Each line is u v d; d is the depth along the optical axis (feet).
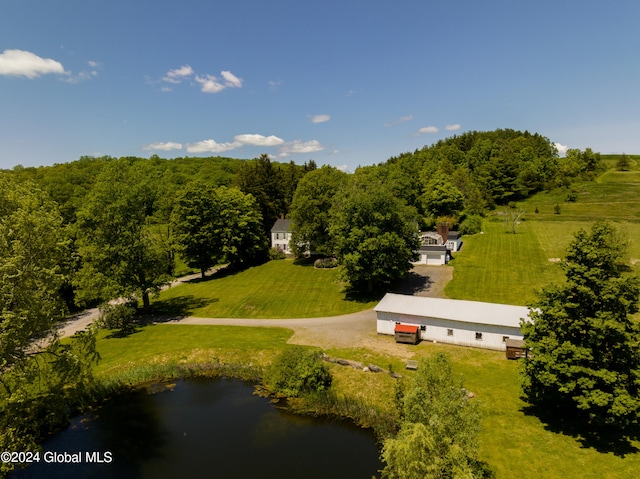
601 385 70.03
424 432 48.62
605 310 70.79
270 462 76.64
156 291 158.30
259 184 305.73
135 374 111.86
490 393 92.43
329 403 95.40
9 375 67.62
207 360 119.14
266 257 271.08
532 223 287.69
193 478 72.90
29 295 67.92
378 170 318.86
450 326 120.57
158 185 244.63
